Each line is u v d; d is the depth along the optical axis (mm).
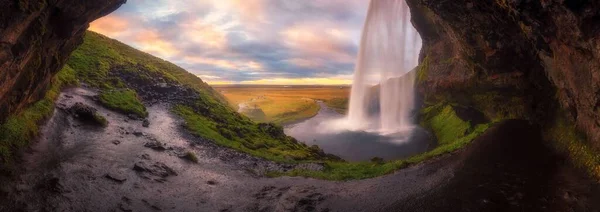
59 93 24531
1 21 9320
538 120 24047
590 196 12500
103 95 27781
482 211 12227
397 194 14695
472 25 22953
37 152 15633
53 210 11328
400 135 39281
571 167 16016
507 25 20500
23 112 16859
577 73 15461
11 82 11703
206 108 34844
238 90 131250
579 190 13156
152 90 36000
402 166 19125
